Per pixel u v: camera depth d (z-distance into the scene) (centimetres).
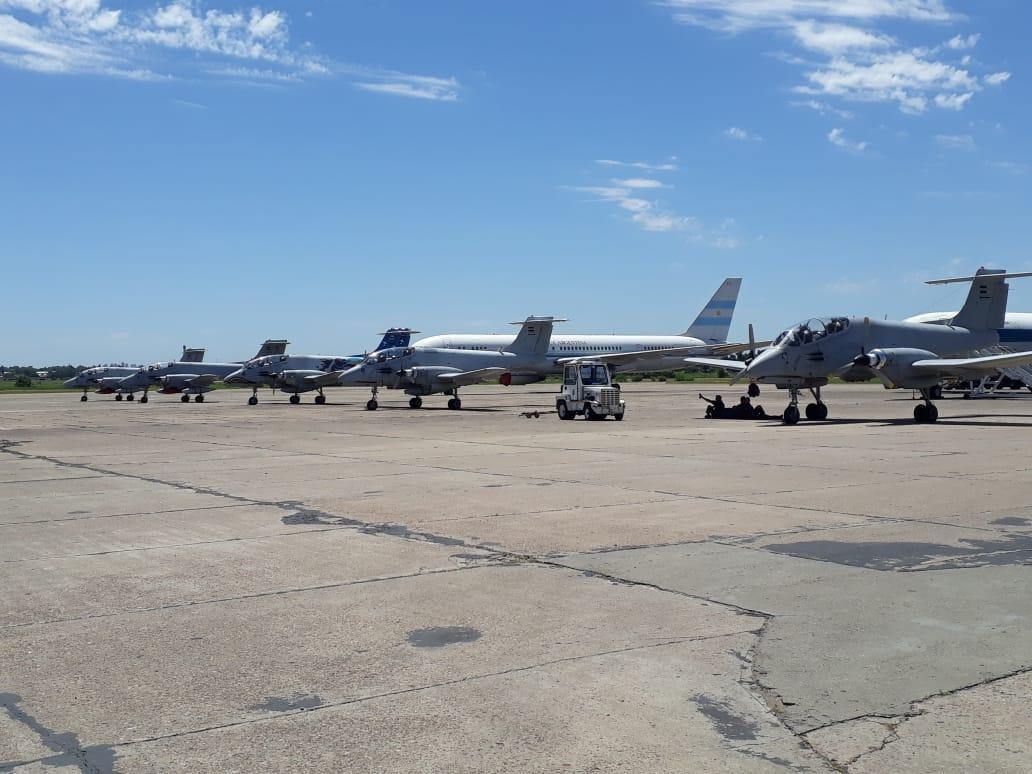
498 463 1978
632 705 556
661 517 1238
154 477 1803
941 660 633
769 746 496
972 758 479
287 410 5047
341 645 684
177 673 626
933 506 1295
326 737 515
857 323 3209
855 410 4141
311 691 588
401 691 585
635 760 481
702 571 910
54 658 662
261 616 768
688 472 1761
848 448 2211
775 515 1240
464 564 960
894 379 3084
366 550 1041
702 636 693
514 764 478
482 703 562
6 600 834
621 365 7512
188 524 1238
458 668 627
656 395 6631
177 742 510
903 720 530
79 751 500
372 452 2303
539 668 624
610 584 861
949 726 520
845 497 1394
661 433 2831
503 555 1002
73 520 1285
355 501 1428
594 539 1086
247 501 1448
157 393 9119
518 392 7831
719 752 489
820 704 555
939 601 787
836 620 731
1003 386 6719
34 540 1136
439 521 1229
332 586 871
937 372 3069
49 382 18162
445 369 4812
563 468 1861
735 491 1482
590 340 7656
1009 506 1288
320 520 1254
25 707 566
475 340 7225
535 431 3005
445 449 2358
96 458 2234
